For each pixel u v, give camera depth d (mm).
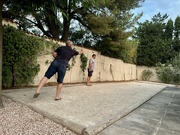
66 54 3988
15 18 7996
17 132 2199
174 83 16406
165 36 27344
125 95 5496
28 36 5629
